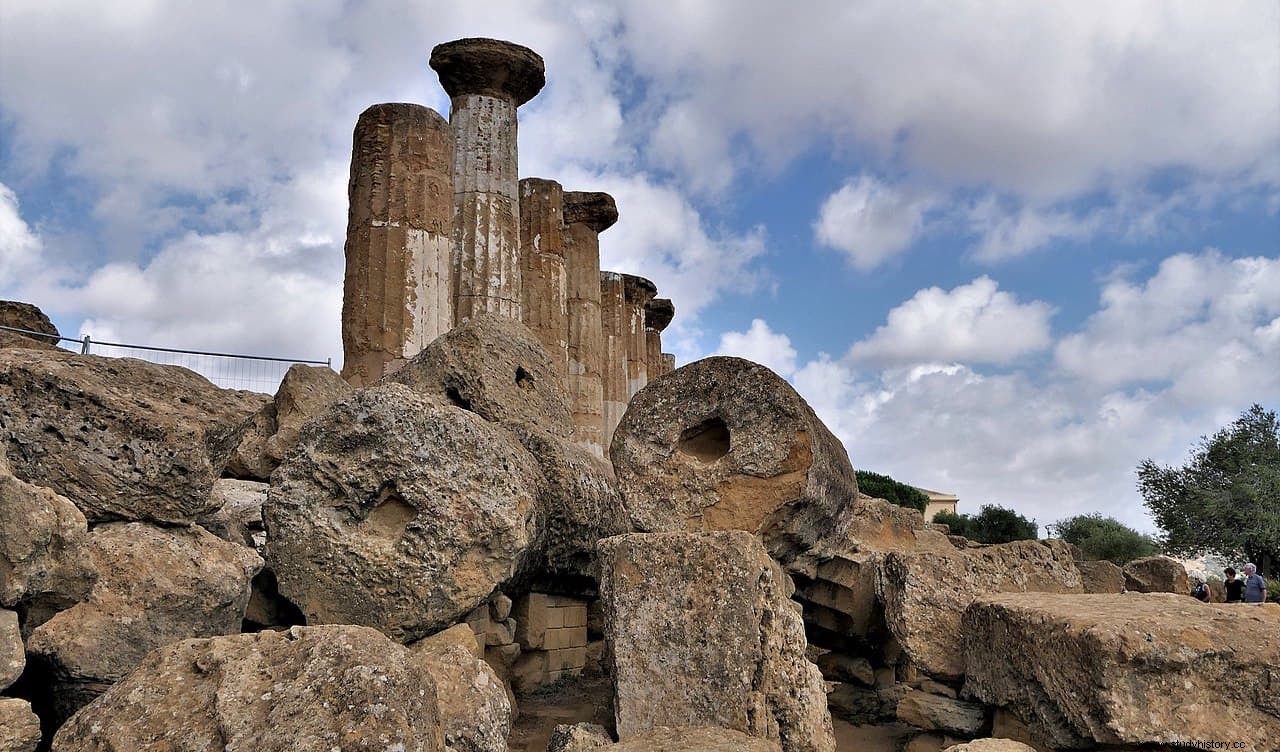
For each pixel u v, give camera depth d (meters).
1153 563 13.09
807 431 6.59
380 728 3.57
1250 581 13.57
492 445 6.15
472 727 4.60
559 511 7.25
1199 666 4.98
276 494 5.99
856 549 8.06
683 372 6.84
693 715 5.31
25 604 4.86
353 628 4.06
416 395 6.12
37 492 4.76
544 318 16.17
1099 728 4.98
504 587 6.57
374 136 11.61
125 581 5.03
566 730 5.38
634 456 6.80
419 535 5.82
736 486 6.61
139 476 5.46
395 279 11.22
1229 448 29.84
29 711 4.14
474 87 13.38
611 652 5.63
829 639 8.11
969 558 7.00
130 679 3.94
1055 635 5.30
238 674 3.84
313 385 8.48
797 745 5.20
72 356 5.89
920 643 6.68
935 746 6.24
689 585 5.50
